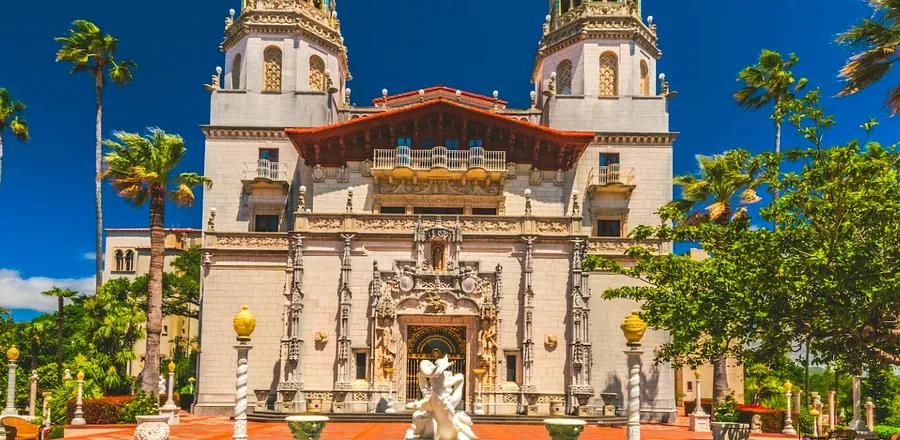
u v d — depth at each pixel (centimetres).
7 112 5272
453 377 1848
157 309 4034
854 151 1988
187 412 4684
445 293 3950
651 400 4141
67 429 3353
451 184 4469
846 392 5972
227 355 4191
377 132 4466
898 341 1955
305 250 4031
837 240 1948
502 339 3941
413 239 4025
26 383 4831
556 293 3991
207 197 4622
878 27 2153
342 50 5097
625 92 4775
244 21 4797
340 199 4447
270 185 4591
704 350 2212
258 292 4241
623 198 4622
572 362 3872
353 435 2969
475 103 5734
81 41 5097
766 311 1972
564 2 5088
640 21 4884
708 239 2266
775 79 4262
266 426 3438
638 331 1967
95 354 4838
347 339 3903
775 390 5650
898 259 1870
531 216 4050
